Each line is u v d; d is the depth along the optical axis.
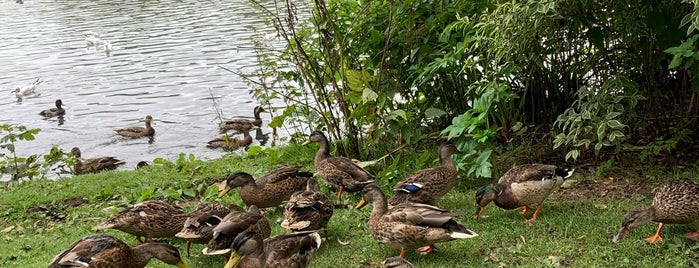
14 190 6.60
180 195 6.26
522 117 6.68
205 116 10.14
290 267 4.75
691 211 4.90
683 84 6.20
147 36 14.29
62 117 10.37
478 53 6.23
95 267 4.72
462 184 6.06
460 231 4.86
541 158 6.33
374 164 6.28
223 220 5.02
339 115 7.29
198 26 14.80
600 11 5.89
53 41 14.50
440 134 6.10
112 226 5.31
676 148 6.20
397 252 5.14
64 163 8.37
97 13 17.55
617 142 5.67
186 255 5.29
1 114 10.57
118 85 11.46
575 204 5.54
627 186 5.75
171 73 11.79
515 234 5.21
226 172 6.75
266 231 5.13
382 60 6.25
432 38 6.57
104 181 6.67
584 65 6.24
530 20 5.57
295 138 7.39
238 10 16.41
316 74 6.41
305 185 5.82
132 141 9.48
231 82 11.23
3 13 18.53
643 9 5.79
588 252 4.96
